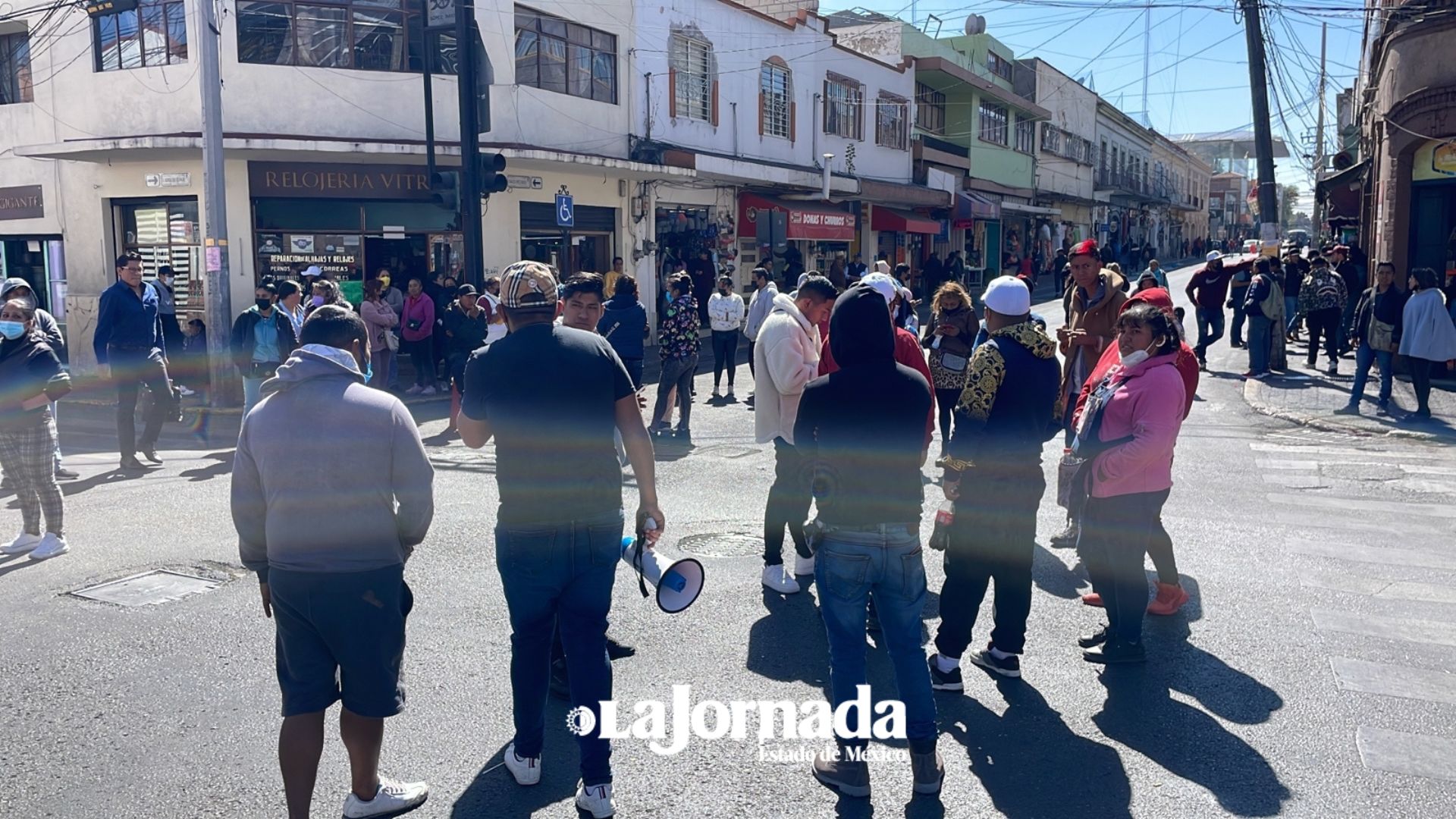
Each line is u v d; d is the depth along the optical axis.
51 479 6.89
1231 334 18.61
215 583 6.28
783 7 27.78
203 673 4.96
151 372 9.84
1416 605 5.83
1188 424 11.82
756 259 25.50
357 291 16.38
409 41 16.94
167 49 16.44
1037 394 4.57
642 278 21.25
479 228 14.02
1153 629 5.51
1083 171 49.44
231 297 16.31
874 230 31.05
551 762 4.13
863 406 3.74
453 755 4.17
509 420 3.60
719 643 5.30
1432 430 11.02
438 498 8.39
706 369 17.31
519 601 3.67
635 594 6.03
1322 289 15.06
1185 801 3.80
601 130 19.70
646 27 20.69
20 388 6.70
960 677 4.77
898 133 31.84
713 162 21.28
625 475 9.23
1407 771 4.00
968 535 4.64
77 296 17.62
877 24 33.25
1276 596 6.00
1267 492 8.53
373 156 16.31
